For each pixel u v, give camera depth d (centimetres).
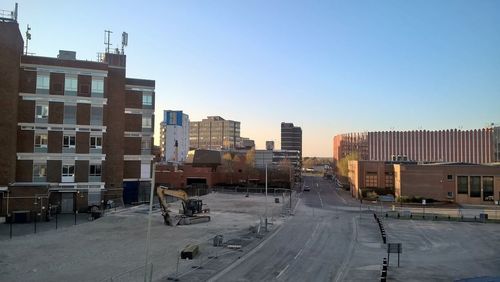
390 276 3161
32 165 6038
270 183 11931
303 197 10012
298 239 4588
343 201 9081
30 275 3000
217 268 3284
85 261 3422
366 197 9131
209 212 6556
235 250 3944
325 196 10431
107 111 6756
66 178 6203
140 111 7412
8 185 5359
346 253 3969
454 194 8500
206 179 11000
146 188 7438
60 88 6219
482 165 8669
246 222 5738
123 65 7019
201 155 12775
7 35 5531
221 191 10544
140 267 3250
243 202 8338
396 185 9050
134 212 6203
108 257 3569
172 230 4947
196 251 3697
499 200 8344
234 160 14138
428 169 8588
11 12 5603
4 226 5003
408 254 3981
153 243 4188
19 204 5350
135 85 7400
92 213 5659
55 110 6175
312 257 3759
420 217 6369
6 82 5497
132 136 7356
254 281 2975
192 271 3177
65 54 6500
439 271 3359
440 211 7431
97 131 6378
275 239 4556
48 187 5547
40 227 4962
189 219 5441
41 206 5397
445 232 5194
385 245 4359
